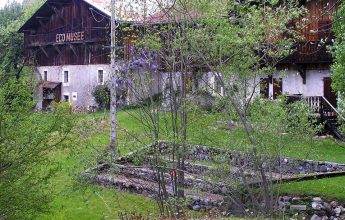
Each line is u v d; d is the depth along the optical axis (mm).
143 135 14234
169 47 14039
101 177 15859
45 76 45844
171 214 12867
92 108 36625
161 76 14539
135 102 14891
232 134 12297
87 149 14969
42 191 10578
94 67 41219
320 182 14344
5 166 9641
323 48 23625
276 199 12344
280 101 12641
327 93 25016
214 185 12828
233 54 12367
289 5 12914
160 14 14023
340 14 12195
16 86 9898
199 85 13867
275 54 12648
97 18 40031
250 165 12688
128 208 14523
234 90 12406
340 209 12875
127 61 15289
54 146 10273
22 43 47094
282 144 12406
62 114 10227
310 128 12781
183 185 13711
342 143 20469
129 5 14477
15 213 9922
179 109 13789
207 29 12477
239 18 12383
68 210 14648
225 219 10641
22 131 9773
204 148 13766
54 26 44125
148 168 14406
